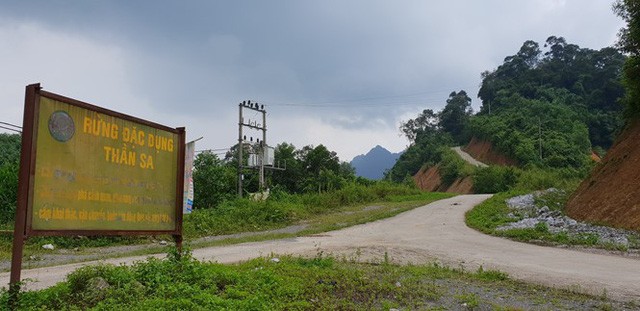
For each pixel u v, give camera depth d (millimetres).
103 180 6742
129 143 7195
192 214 23062
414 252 13875
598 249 14695
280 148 54250
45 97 5984
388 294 7473
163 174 7793
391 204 37375
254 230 23391
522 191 39688
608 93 90812
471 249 14852
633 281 9477
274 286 7227
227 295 6547
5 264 12414
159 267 7332
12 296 5738
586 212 22438
